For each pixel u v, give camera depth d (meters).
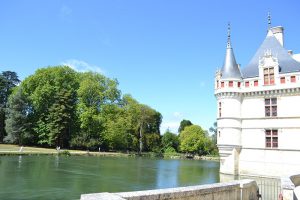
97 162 54.72
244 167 37.09
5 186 25.95
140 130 99.44
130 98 97.31
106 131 82.25
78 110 81.00
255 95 37.34
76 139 78.75
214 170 49.94
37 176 32.25
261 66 37.09
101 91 84.75
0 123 83.19
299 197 14.36
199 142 103.88
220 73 40.19
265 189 25.33
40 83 81.12
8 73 99.94
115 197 6.46
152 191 8.80
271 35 40.94
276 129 35.50
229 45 39.97
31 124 78.94
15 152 53.91
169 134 115.94
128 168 47.34
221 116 38.38
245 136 37.56
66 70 84.62
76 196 23.41
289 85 34.69
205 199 10.64
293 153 34.00
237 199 12.77
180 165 60.88
